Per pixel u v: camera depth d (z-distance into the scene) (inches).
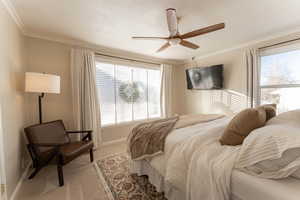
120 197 65.6
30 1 66.7
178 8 73.1
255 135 40.0
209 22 87.3
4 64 64.2
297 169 32.2
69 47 115.8
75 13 77.2
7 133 64.6
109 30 97.0
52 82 86.0
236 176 37.4
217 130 61.9
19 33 87.4
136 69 156.1
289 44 101.4
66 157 76.5
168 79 174.4
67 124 115.3
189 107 176.4
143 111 162.9
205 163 42.6
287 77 103.9
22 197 65.9
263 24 91.1
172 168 52.2
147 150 68.8
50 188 72.0
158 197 65.2
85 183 75.9
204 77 148.5
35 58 102.0
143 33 102.2
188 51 143.6
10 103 69.7
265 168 35.2
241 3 69.6
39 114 95.4
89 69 119.0
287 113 54.0
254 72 116.0
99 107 126.1
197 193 42.6
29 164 92.7
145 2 68.0
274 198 30.3
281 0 67.5
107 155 110.5
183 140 57.4
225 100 140.2
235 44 126.0
